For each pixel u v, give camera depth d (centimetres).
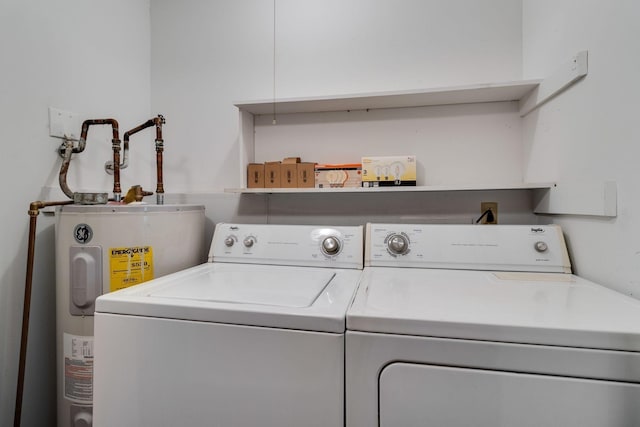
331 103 141
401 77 146
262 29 160
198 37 167
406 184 131
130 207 109
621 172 82
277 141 158
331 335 65
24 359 107
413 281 96
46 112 120
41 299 119
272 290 87
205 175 167
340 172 138
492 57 138
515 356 59
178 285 92
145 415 74
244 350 69
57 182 124
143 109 166
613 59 84
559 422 57
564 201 106
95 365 78
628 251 80
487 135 139
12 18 108
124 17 155
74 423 107
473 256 111
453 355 61
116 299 77
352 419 65
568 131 104
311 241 123
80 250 105
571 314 65
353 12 151
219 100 165
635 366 56
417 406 62
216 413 71
